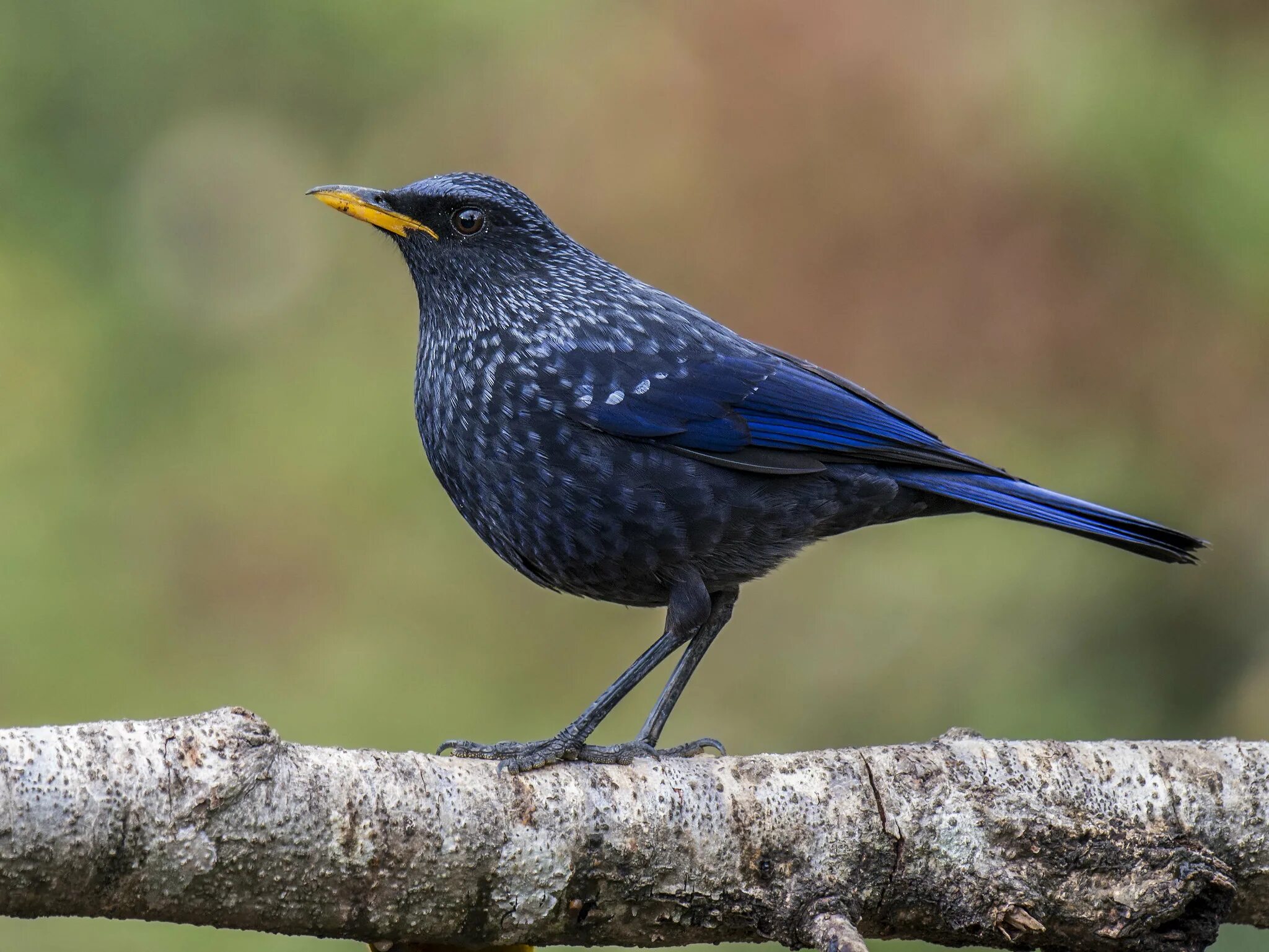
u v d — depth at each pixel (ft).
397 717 46.26
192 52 53.88
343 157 53.78
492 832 19.66
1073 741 23.02
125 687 45.98
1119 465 43.75
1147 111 42.98
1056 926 21.31
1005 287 43.14
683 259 44.45
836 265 43.52
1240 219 42.42
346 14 53.16
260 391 51.52
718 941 21.01
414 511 49.26
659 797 20.52
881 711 44.75
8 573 46.34
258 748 18.57
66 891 17.70
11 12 52.54
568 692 47.21
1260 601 43.24
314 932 19.17
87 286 51.67
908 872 21.13
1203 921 21.17
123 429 50.37
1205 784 22.34
